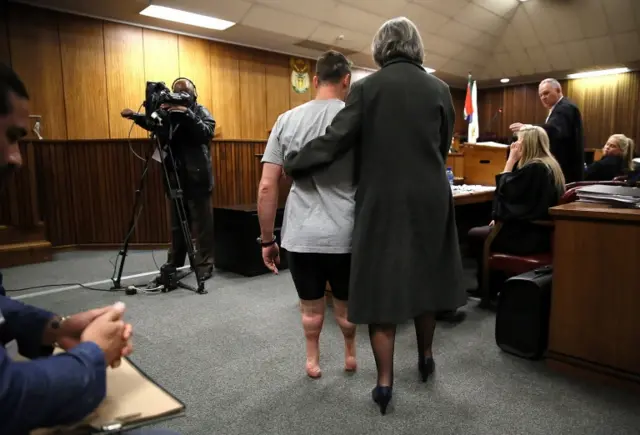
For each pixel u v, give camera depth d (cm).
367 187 167
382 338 176
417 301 168
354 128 168
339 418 176
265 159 195
